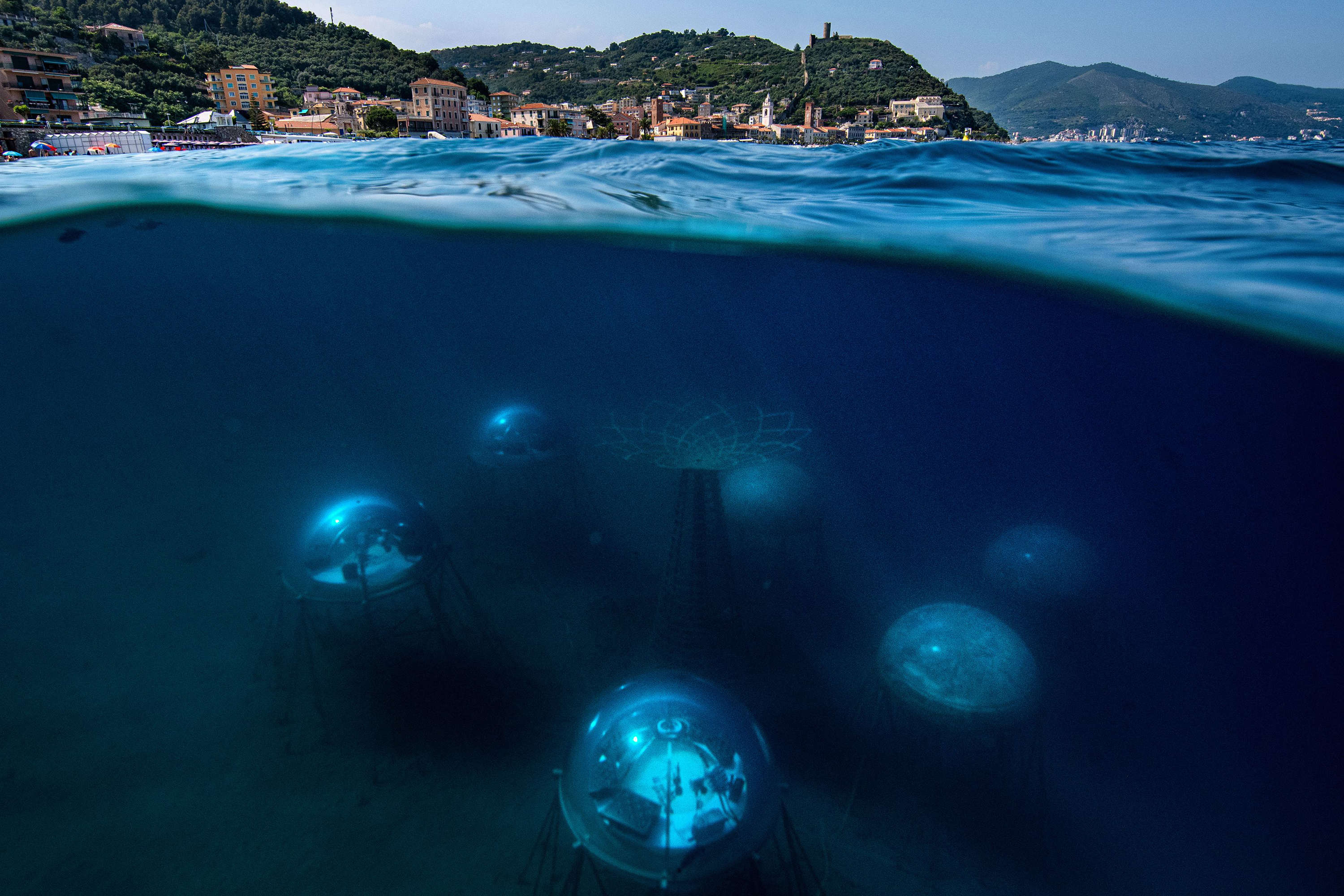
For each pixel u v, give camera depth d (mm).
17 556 7562
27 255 11398
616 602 6859
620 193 8984
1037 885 4102
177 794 4496
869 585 7336
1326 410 8625
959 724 3982
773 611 6750
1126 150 12523
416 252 13031
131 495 9555
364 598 4793
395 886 3875
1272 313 6488
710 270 11891
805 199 9227
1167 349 9336
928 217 8117
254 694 5504
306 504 9320
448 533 8367
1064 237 7129
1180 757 5184
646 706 3326
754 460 4711
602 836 3066
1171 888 4152
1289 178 10477
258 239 12273
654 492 9586
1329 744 5277
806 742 5176
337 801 4484
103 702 5309
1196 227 7578
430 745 5012
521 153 12453
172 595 6875
